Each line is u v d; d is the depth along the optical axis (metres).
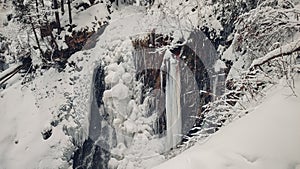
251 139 3.09
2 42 12.80
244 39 6.27
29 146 11.27
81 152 10.91
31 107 11.81
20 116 11.80
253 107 4.35
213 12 9.26
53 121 11.35
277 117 3.25
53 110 11.47
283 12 5.12
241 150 3.01
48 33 11.88
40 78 12.06
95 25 11.45
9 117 11.88
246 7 8.20
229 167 2.89
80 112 11.03
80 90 11.18
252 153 2.96
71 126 11.07
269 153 2.92
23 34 12.34
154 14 10.30
